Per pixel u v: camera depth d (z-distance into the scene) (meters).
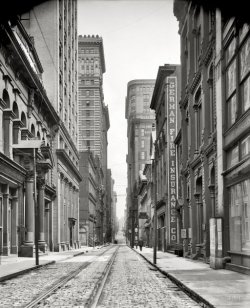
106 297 12.29
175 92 49.16
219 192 22.67
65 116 65.94
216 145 23.94
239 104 19.55
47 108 47.00
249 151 17.91
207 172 27.12
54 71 56.38
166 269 21.81
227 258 21.53
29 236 36.41
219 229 21.89
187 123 37.12
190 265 25.34
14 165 31.30
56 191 55.22
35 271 23.22
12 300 11.83
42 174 42.41
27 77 36.78
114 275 20.39
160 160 60.12
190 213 34.19
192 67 33.06
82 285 15.74
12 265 25.73
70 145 68.88
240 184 19.52
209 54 25.78
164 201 53.44
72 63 76.00
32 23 56.88
